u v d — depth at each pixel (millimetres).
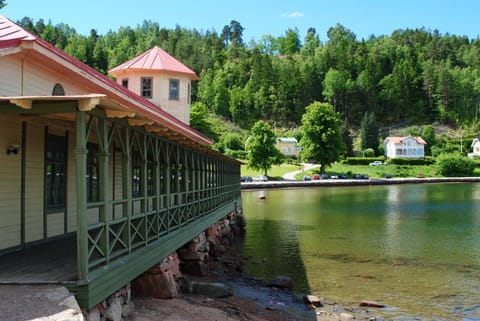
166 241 10195
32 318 5215
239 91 138000
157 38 162500
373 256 18328
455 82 144375
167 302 9445
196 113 59406
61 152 11352
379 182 67625
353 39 183750
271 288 13477
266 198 46906
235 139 99375
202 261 14430
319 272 15664
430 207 37250
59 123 10445
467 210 34938
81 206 6246
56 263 7777
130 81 23516
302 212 34500
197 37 192750
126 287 7918
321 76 148375
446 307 12023
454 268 16297
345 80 142125
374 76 145625
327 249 19797
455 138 126875
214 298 11359
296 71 138875
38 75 9344
